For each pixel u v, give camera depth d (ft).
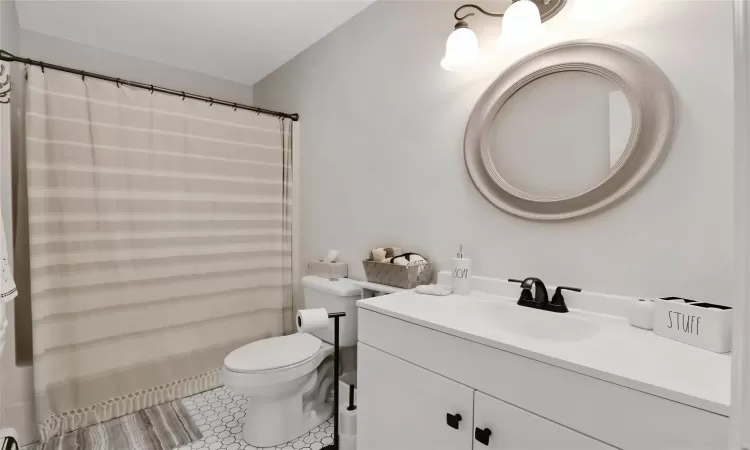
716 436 1.89
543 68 4.10
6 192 5.29
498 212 4.57
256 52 8.21
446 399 3.30
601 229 3.72
